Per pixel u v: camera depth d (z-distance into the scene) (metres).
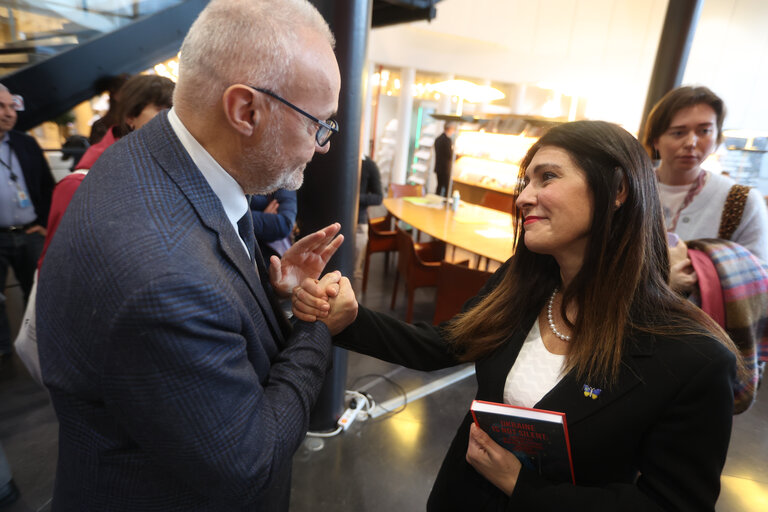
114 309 0.49
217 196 0.64
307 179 1.64
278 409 0.64
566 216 0.68
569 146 0.68
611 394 0.67
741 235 1.35
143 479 0.61
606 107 8.38
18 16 2.99
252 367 0.61
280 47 0.57
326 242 0.92
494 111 8.76
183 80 0.60
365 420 2.15
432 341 1.00
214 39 0.57
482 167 5.59
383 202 4.24
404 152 7.95
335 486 1.76
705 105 1.33
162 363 0.49
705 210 1.39
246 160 0.64
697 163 1.38
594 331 0.70
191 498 0.64
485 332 0.90
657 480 0.64
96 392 0.55
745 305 1.02
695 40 7.81
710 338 0.64
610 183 0.65
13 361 2.40
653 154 1.52
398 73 8.29
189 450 0.52
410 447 2.00
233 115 0.59
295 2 0.61
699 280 1.05
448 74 7.91
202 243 0.58
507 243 2.90
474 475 0.87
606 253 0.69
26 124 2.57
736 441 2.21
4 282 2.39
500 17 7.47
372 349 0.94
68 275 0.53
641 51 7.95
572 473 0.70
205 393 0.52
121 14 2.98
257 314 0.69
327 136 0.69
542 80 8.48
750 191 1.33
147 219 0.54
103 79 2.74
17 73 2.45
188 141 0.62
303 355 0.74
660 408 0.64
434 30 7.00
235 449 0.55
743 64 7.59
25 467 1.73
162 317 0.48
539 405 0.72
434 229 3.22
